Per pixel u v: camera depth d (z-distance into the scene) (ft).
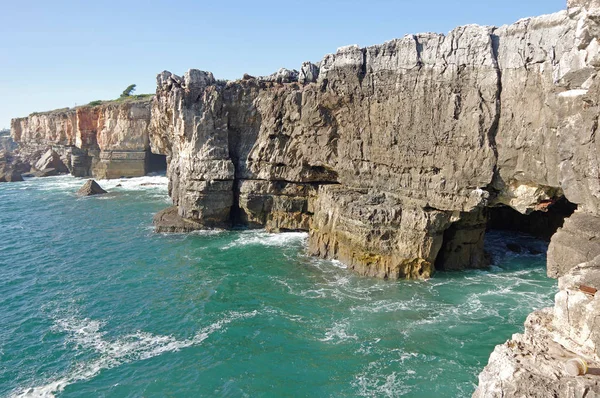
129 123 302.25
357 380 76.28
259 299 108.58
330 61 137.49
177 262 137.08
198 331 94.73
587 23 56.65
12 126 456.04
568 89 63.93
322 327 94.07
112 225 187.52
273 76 162.61
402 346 85.56
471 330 90.33
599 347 42.29
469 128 106.32
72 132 337.93
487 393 44.86
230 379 78.38
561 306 47.09
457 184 109.91
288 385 76.13
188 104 164.45
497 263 128.67
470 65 105.19
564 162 65.16
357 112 133.80
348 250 128.47
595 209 61.31
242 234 165.17
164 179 298.76
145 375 80.33
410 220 116.98
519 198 104.42
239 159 169.48
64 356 86.63
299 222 163.84
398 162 123.75
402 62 119.34
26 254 151.23
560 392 40.83
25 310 106.93
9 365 83.87
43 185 313.73
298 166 157.28
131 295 114.32
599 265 51.60
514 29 98.43
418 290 110.11
